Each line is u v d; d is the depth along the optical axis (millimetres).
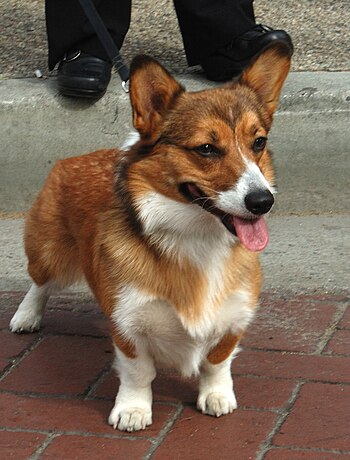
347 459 1472
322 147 2283
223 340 1565
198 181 1468
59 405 1625
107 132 2309
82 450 1513
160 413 1601
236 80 1616
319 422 1560
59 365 1740
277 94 1594
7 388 1672
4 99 2295
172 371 1715
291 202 2322
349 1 2895
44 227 1778
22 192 2355
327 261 2064
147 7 2879
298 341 1787
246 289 1539
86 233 1647
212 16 2295
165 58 2561
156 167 1493
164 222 1504
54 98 2293
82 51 2273
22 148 2322
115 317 1530
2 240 2217
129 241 1522
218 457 1489
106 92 2291
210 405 1586
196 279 1514
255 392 1644
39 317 1853
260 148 1502
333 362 1720
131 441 1532
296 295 1938
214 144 1465
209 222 1501
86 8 2051
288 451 1494
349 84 2291
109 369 1727
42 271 1813
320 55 2535
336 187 2309
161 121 1506
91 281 1646
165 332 1530
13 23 2781
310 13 2809
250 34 2311
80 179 1727
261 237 1457
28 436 1546
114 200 1564
